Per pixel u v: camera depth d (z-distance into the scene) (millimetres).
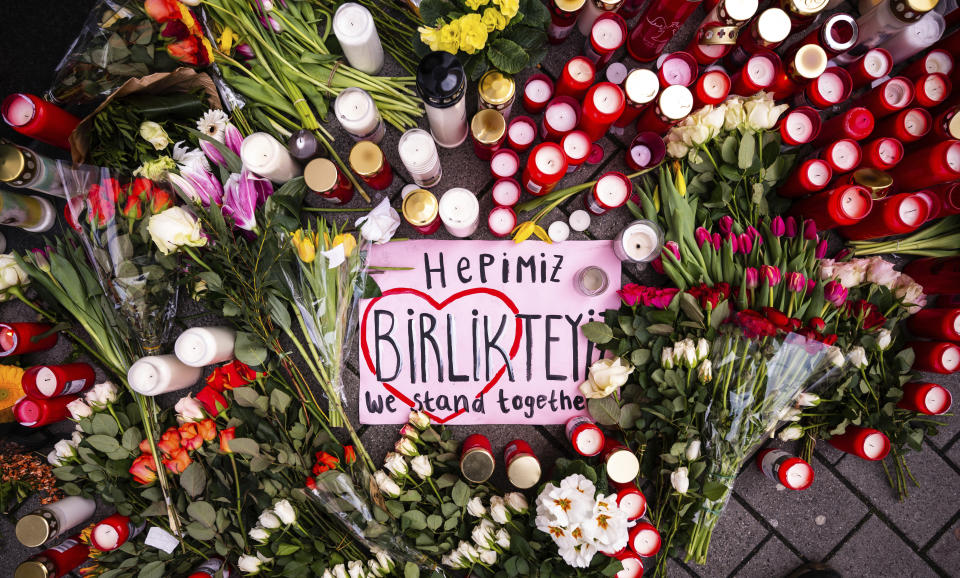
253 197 1119
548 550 1180
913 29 1228
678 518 1218
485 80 1104
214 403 1187
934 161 1116
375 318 1315
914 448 1242
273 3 1206
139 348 1231
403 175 1329
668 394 1160
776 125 1242
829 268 1166
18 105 1096
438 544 1219
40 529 1147
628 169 1305
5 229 1348
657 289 1273
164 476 1191
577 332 1312
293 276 1150
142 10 1044
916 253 1277
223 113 1178
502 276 1310
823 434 1250
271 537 1181
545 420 1328
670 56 1189
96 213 1095
